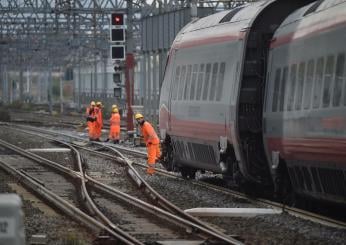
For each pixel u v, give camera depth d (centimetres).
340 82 3578
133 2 11944
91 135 10462
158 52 11050
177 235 3475
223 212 4091
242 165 4747
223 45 5038
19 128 14012
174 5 10994
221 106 4972
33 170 6681
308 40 4009
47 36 18025
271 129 4522
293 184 4312
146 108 11706
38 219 3972
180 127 5784
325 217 3931
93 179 5712
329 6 3881
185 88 5703
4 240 1753
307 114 3966
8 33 17738
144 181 5341
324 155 3781
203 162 5484
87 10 12556
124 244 3164
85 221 3781
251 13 4841
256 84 4741
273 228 3634
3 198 1775
